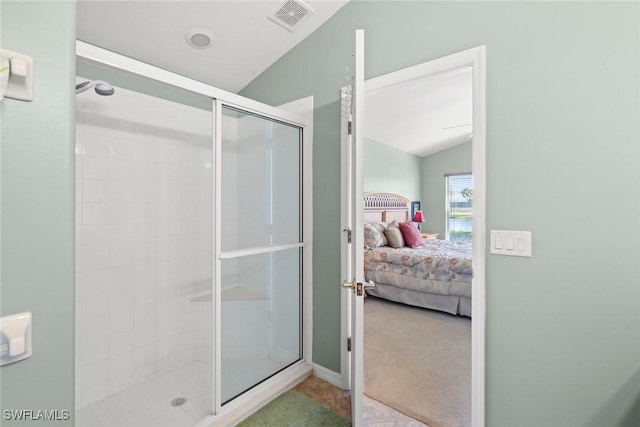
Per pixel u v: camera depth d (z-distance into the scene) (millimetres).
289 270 2182
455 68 1528
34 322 618
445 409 1816
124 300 2031
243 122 1879
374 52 1842
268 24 2047
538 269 1313
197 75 2400
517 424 1368
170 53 2119
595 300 1201
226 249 1787
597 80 1188
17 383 597
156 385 2068
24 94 599
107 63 1277
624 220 1146
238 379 1855
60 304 657
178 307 2301
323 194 2154
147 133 2137
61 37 652
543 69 1294
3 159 578
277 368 2104
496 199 1405
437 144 5770
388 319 3328
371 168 4891
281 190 2113
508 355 1386
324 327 2154
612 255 1168
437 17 1587
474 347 1450
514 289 1368
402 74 1704
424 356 2484
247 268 1904
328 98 2107
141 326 2111
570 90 1240
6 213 583
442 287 3451
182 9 1815
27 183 609
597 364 1200
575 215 1236
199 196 2414
